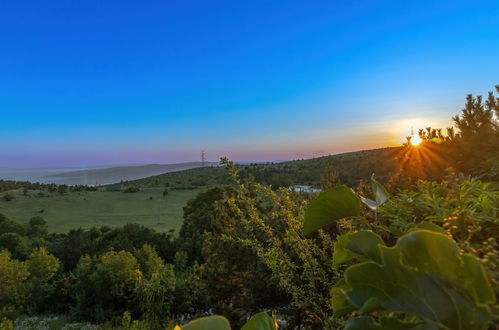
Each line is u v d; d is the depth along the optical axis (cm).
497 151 232
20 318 2386
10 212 7662
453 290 35
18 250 3862
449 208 93
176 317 1251
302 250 163
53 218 7256
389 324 38
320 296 149
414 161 294
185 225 3528
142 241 3538
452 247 36
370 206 89
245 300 493
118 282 2266
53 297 2578
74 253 3494
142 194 10406
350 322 41
